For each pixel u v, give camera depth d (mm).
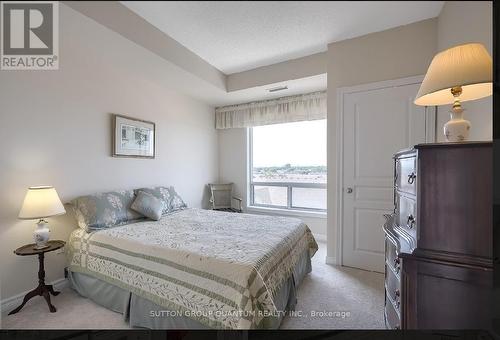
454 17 883
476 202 786
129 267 1605
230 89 3004
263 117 3555
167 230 1985
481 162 780
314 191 3500
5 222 1743
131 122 2646
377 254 2221
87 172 2260
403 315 911
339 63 1999
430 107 1888
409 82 1942
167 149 3141
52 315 1650
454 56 952
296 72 2564
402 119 2002
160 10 756
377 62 1891
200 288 1316
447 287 832
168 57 1627
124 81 2600
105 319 1596
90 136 2283
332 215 2420
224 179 4074
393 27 973
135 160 2727
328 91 2342
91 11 752
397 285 1105
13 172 1779
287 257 1721
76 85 2166
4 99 1727
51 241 1881
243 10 763
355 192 2281
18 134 1801
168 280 1430
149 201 2408
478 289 792
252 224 2205
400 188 1166
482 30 932
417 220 876
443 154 828
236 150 3957
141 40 996
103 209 2090
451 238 819
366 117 2168
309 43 1088
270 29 887
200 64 1870
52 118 2000
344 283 2023
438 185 837
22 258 1827
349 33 968
